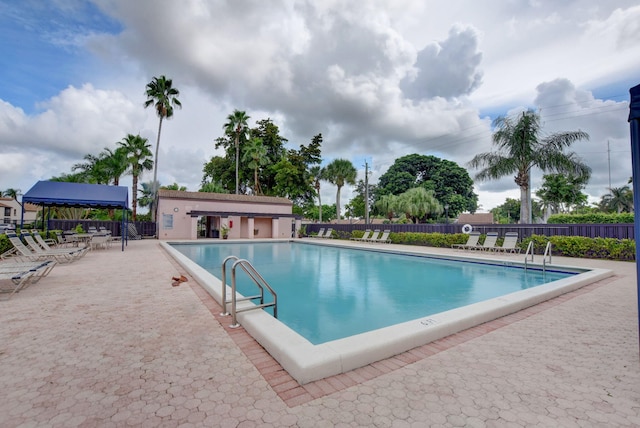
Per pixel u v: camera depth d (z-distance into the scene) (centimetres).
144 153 2945
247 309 386
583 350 308
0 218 4203
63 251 879
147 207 3619
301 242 2141
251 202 2550
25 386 230
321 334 454
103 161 2930
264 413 201
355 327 484
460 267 1077
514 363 279
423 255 1291
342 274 948
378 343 287
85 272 750
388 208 3775
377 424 189
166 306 454
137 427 185
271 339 294
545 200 3978
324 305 605
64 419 192
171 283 614
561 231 1330
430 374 258
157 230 2303
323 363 250
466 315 380
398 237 1906
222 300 414
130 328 360
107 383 237
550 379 248
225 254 1460
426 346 320
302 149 3994
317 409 206
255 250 1666
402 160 5397
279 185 3397
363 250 1603
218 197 2430
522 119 1738
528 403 213
